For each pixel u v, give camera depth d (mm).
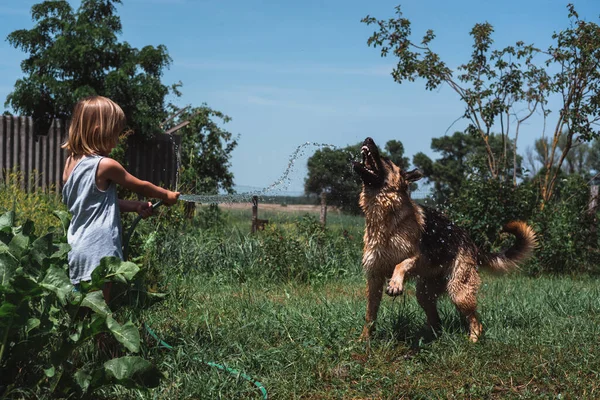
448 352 5344
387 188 5684
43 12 17344
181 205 11711
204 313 6262
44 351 4176
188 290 7617
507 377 4793
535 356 5148
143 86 16328
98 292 3758
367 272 5867
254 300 7316
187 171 15836
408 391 4484
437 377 4797
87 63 16609
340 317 6316
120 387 4059
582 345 5547
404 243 5695
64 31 16938
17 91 16219
